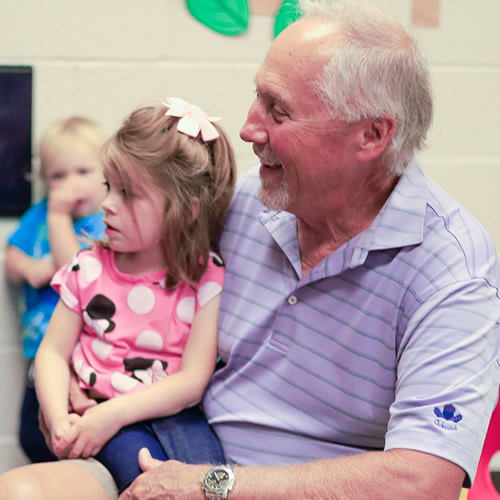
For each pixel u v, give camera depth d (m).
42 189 2.08
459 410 1.03
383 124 1.13
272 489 1.05
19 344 2.12
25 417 1.98
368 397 1.17
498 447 1.42
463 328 1.07
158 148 1.28
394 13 2.08
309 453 1.23
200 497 1.07
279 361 1.25
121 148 1.29
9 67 2.01
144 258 1.36
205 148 1.33
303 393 1.23
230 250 1.37
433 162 2.16
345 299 1.19
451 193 2.17
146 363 1.32
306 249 1.27
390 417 1.12
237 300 1.33
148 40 2.04
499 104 2.16
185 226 1.32
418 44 1.17
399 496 1.00
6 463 2.16
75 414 1.26
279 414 1.25
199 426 1.31
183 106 1.36
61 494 1.13
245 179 1.43
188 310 1.35
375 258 1.17
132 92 2.06
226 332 1.32
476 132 2.16
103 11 2.02
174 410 1.30
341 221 1.21
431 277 1.11
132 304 1.34
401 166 1.18
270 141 1.16
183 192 1.30
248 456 1.26
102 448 1.24
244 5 2.05
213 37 2.06
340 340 1.19
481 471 1.42
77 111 2.06
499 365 1.13
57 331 1.36
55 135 2.00
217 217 1.38
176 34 2.05
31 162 2.06
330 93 1.10
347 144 1.13
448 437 1.02
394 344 1.15
